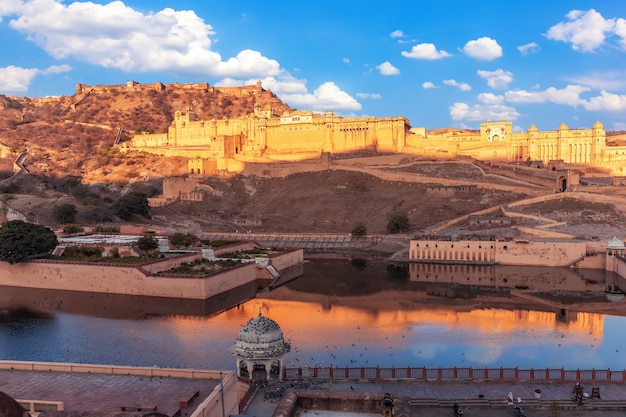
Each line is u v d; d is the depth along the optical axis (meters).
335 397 21.45
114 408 36.19
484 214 140.38
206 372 42.12
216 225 160.75
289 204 172.25
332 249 140.38
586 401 39.25
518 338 64.50
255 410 37.75
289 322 73.19
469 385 43.75
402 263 121.75
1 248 96.06
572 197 138.25
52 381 41.34
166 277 88.81
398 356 57.88
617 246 107.00
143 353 59.72
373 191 172.12
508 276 105.69
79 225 138.38
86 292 93.69
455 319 74.00
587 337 64.62
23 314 78.50
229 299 88.81
